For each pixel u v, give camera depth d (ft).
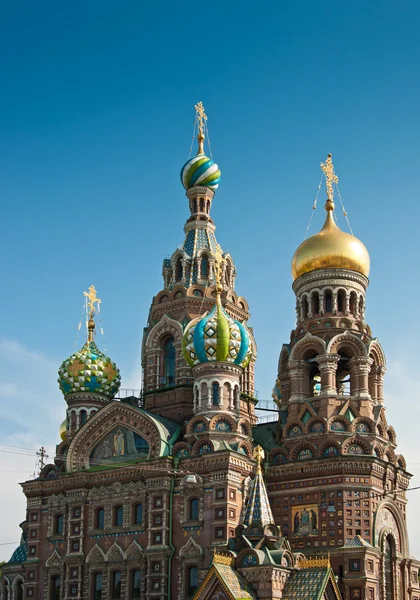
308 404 236.63
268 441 247.91
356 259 251.60
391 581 222.28
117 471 235.61
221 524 213.46
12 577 262.06
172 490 225.35
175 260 280.92
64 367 275.39
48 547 243.60
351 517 217.15
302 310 253.24
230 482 217.15
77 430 250.37
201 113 302.04
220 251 273.75
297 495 225.35
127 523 229.45
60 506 245.45
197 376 240.94
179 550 219.00
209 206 292.81
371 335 250.57
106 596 227.61
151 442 236.84
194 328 245.04
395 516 229.25
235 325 243.40
